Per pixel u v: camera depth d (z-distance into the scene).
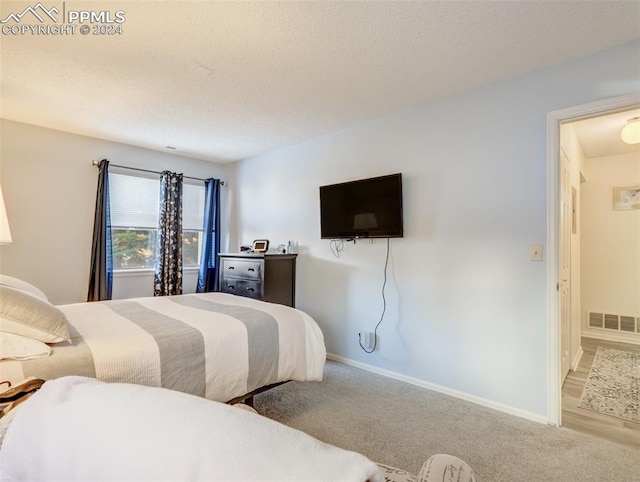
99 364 1.42
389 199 2.99
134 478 0.49
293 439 0.57
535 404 2.28
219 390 1.79
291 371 2.17
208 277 4.71
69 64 2.24
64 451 0.56
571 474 1.71
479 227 2.56
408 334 2.96
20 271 3.34
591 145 4.06
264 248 4.18
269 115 3.15
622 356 3.74
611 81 2.05
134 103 2.87
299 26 1.86
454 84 2.54
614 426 2.19
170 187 4.30
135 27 1.86
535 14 1.76
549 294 2.24
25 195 3.37
